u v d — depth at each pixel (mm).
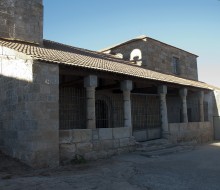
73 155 9438
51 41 15953
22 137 8852
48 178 7074
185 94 15695
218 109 18125
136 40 19203
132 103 15531
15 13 12305
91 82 10359
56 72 9031
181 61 21938
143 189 6137
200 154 11352
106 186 6359
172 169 8281
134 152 11578
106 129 10797
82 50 16266
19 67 9125
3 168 8227
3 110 10297
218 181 6812
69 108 12953
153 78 12547
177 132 14789
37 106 8438
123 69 12125
